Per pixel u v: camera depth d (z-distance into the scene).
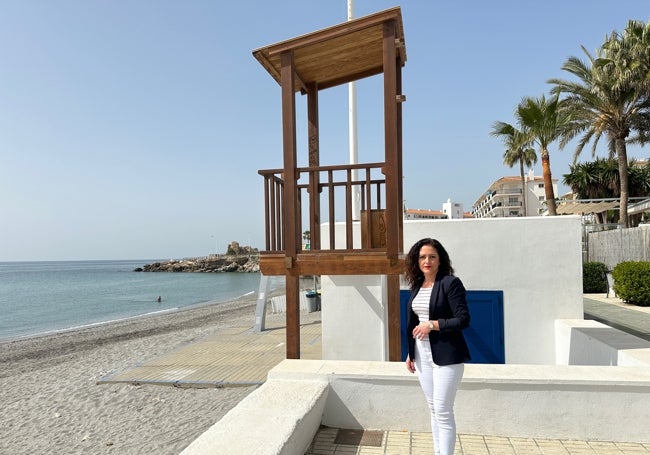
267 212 4.96
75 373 10.16
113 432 5.91
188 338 14.05
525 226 6.05
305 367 3.95
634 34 20.30
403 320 6.25
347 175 4.72
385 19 4.36
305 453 3.22
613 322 8.20
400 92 5.29
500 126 30.50
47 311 33.53
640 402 3.27
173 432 5.67
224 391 7.10
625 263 11.58
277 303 19.95
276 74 5.34
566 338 5.52
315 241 5.29
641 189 34.62
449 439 2.74
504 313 6.07
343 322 6.19
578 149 24.48
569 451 3.20
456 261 6.20
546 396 3.39
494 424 3.47
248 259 115.56
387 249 4.48
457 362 2.75
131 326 20.69
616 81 20.12
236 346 10.49
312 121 5.95
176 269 115.31
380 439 3.50
